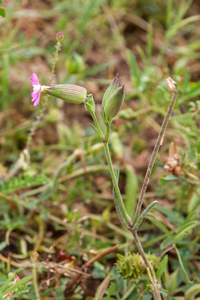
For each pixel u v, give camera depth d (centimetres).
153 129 46
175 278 34
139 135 45
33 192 37
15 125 43
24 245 35
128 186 38
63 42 48
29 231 37
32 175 37
